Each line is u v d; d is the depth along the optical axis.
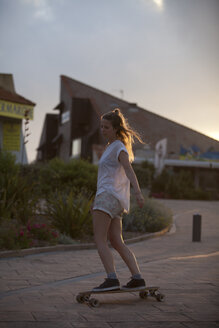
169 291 5.20
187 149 44.75
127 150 4.74
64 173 19.47
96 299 4.39
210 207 28.89
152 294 4.71
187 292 5.15
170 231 15.20
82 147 43.66
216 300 4.77
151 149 43.50
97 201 4.55
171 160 43.41
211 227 17.12
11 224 9.88
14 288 5.32
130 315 4.12
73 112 46.94
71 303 4.52
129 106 45.53
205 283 5.70
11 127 24.53
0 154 16.39
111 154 4.58
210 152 44.44
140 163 42.16
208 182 44.81
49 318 3.96
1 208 11.13
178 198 36.78
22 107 24.25
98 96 47.38
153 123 45.28
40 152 58.84
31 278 6.01
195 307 4.46
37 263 7.49
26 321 3.86
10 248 8.45
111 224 4.66
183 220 19.83
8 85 25.20
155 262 7.54
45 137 54.44
